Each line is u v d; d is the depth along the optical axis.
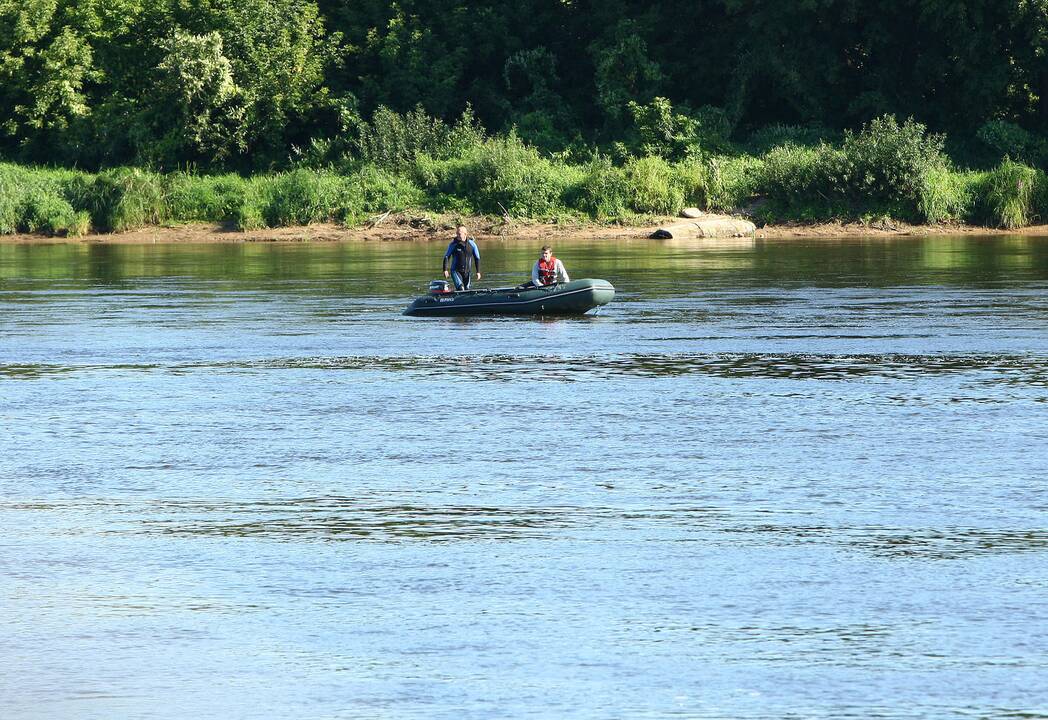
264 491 47.09
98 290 128.62
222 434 57.75
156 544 40.47
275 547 40.09
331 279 139.62
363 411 63.25
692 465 50.72
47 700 28.92
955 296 115.38
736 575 37.03
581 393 67.94
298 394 68.38
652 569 37.62
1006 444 54.22
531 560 38.56
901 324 95.88
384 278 140.38
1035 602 34.62
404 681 29.78
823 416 60.81
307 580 36.91
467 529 41.84
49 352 84.88
